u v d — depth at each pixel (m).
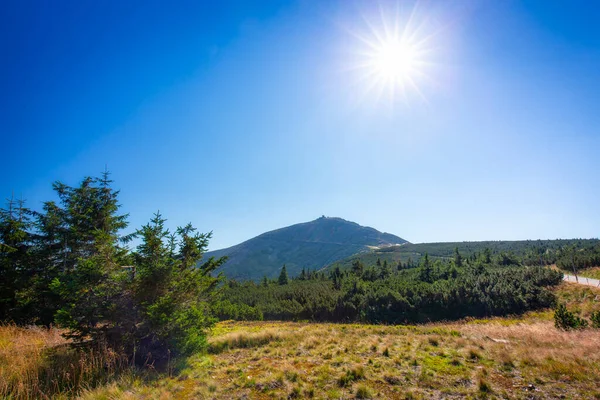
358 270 63.41
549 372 7.09
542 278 39.72
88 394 5.72
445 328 16.72
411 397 5.83
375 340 11.35
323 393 6.11
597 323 14.34
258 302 46.59
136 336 8.04
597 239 97.06
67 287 7.33
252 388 6.42
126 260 8.80
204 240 10.20
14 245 15.02
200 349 9.46
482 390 6.14
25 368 6.53
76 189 15.81
